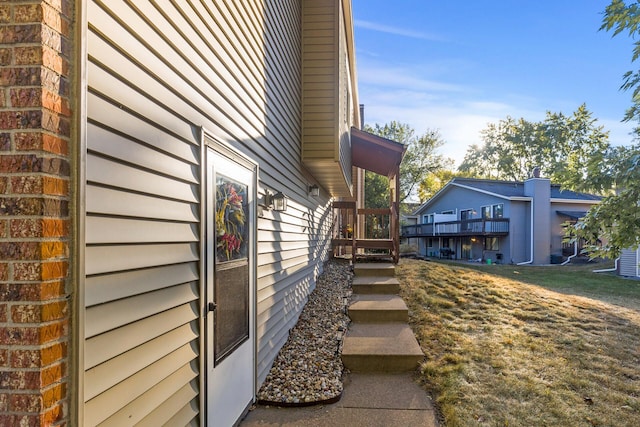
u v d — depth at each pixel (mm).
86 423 1246
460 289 6633
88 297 1264
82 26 1246
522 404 3102
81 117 1232
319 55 5254
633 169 4148
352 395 3322
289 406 3082
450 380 3500
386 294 6312
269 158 3631
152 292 1659
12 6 1134
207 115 2219
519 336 4652
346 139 7074
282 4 4152
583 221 4578
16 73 1117
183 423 1902
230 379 2561
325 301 5992
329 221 9430
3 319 1088
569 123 29828
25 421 1071
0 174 1110
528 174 31469
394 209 8797
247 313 2949
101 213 1334
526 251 19016
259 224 3326
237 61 2727
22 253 1093
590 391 3375
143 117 1593
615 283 11141
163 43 1748
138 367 1543
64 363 1163
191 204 2021
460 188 23422
